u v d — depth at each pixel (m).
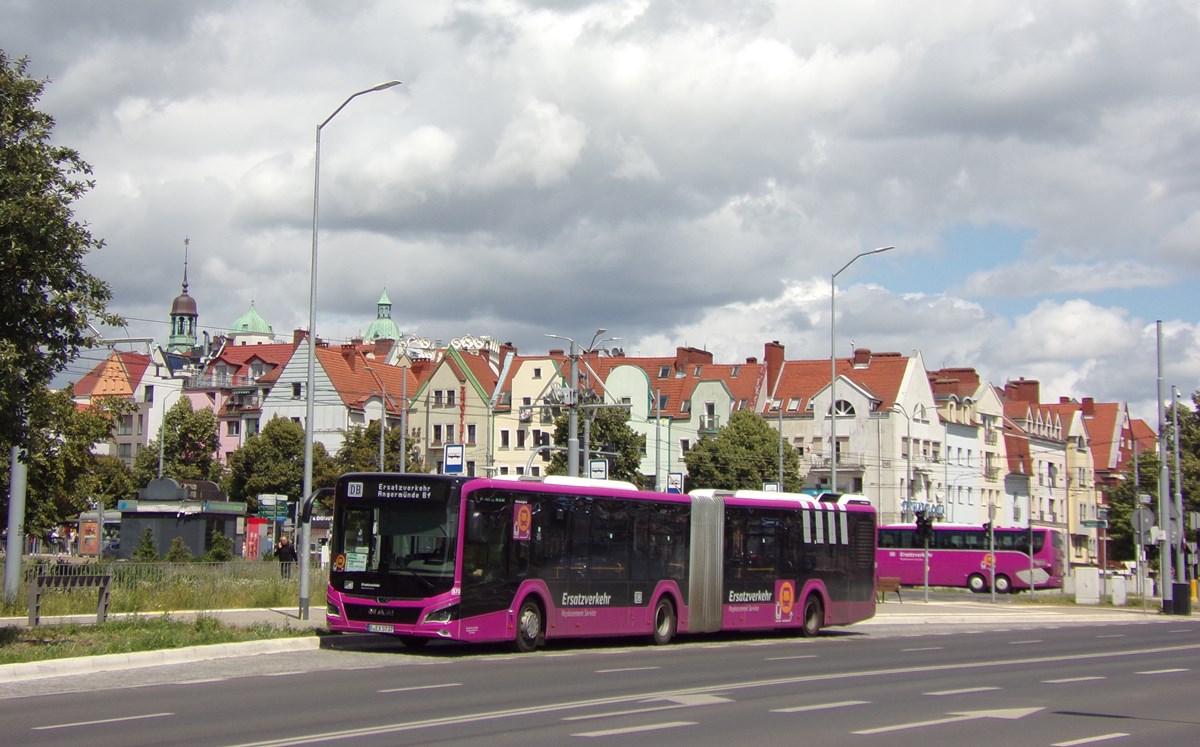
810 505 33.44
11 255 19.00
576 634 26.41
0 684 18.61
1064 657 26.67
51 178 19.88
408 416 98.50
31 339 19.80
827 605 33.53
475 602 24.14
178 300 157.88
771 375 98.12
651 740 13.42
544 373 94.88
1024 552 69.81
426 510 24.17
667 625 28.97
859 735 14.08
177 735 13.47
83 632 24.45
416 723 14.51
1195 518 50.44
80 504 44.16
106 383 112.50
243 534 67.50
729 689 18.92
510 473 95.06
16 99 19.84
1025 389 123.38
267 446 89.25
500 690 18.34
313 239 31.86
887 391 93.25
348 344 110.06
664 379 97.88
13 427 20.02
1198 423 85.31
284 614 31.72
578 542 26.69
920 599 59.00
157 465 95.25
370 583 24.11
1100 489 128.25
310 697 17.22
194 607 32.59
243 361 116.12
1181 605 49.22
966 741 13.77
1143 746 13.67
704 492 30.64
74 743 12.90
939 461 97.00
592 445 67.94
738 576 30.92
